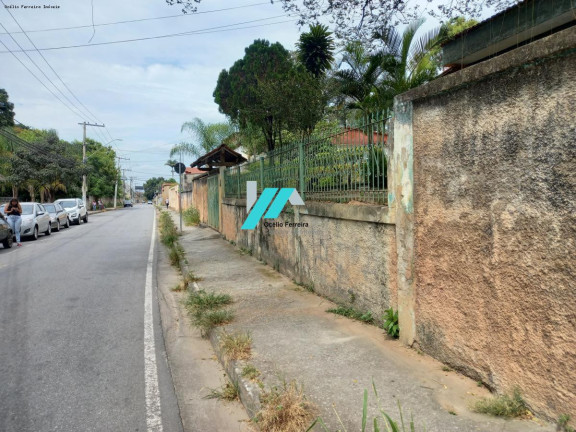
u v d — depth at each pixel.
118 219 30.97
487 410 2.83
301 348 4.20
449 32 13.07
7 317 5.81
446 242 3.46
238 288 6.95
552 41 2.42
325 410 3.01
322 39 14.21
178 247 12.16
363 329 4.64
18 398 3.52
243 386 3.45
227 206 13.62
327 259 5.93
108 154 59.31
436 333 3.67
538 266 2.62
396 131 4.02
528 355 2.73
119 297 6.96
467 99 3.16
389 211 4.24
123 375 3.99
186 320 5.81
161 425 3.12
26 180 32.19
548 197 2.55
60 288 7.60
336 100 15.31
